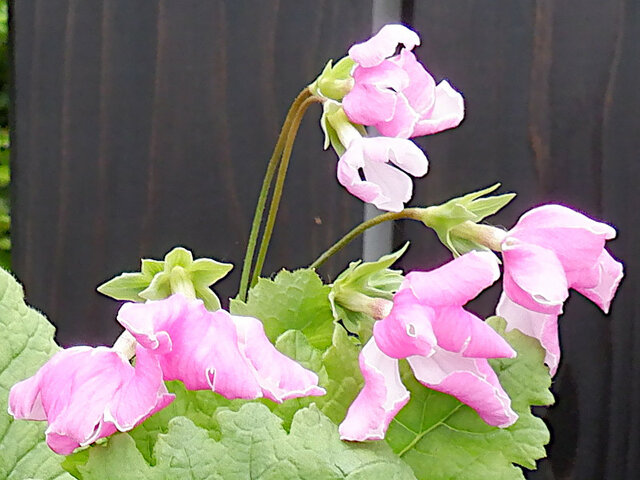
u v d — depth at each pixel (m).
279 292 0.23
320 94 0.24
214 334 0.18
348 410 0.20
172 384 0.21
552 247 0.20
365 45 0.22
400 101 0.22
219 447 0.19
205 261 0.21
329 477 0.19
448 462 0.21
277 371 0.18
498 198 0.23
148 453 0.21
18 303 0.22
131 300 0.21
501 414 0.20
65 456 0.21
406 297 0.19
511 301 0.22
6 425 0.21
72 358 0.18
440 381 0.20
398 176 0.23
